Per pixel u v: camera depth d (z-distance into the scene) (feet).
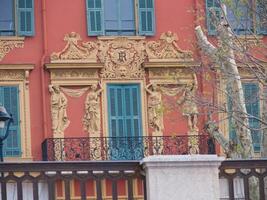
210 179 90.27
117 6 198.08
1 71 193.88
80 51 195.42
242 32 172.35
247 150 140.97
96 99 195.11
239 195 124.16
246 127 134.82
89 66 194.49
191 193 89.97
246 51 145.89
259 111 184.85
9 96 193.88
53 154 191.42
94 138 193.36
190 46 194.29
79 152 192.75
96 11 197.16
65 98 194.49
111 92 195.93
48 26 196.03
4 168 90.58
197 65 178.19
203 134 193.16
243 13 163.63
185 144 193.88
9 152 192.13
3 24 195.62
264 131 139.44
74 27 196.54
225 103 153.17
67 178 91.04
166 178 89.97
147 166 89.86
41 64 194.80
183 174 90.12
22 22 195.62
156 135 194.80
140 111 196.03
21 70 194.49
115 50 196.54
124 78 196.24
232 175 92.17
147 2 198.39
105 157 193.16
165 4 198.59
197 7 191.83
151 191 89.71
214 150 192.13
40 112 194.29
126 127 195.62
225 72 143.33
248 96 179.42
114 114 195.62
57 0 197.16
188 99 164.35
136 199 174.50
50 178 90.89
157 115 194.49
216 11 184.96
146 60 196.34
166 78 195.72
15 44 194.90
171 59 195.93
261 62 157.28
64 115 193.98
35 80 194.59
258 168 92.79
